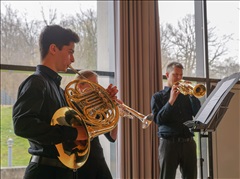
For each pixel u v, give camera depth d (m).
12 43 3.43
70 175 1.62
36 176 1.52
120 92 3.63
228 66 4.55
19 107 1.44
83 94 1.74
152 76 3.83
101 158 2.39
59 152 1.46
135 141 3.62
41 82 1.54
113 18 3.84
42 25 3.58
